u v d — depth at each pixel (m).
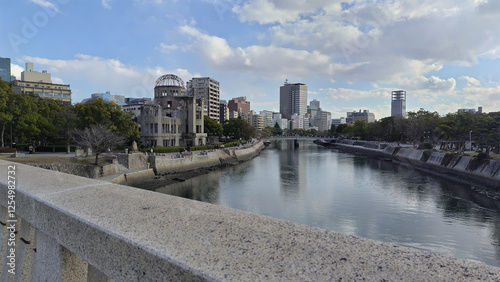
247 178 52.62
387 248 1.84
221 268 1.54
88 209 2.64
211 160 68.31
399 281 1.37
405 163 76.19
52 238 2.86
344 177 54.00
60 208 2.65
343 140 156.75
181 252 1.75
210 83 152.75
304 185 46.28
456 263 1.61
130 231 2.10
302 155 99.44
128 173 44.41
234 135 118.88
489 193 40.75
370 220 29.48
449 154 58.12
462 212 32.03
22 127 46.66
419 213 31.69
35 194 3.14
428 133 87.19
